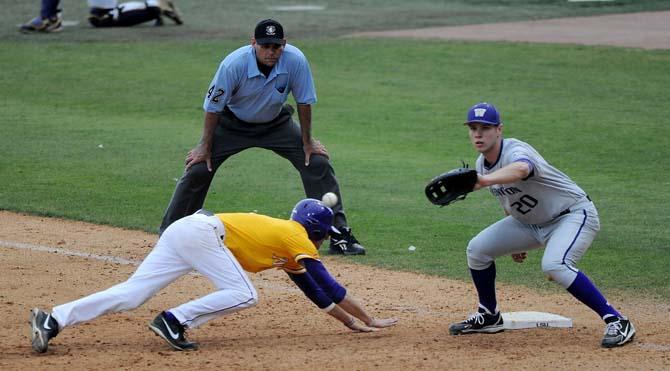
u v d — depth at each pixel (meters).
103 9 83.38
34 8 93.12
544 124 56.09
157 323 22.00
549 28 83.62
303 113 32.84
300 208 22.83
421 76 68.00
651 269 31.36
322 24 85.50
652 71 68.00
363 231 36.81
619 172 46.59
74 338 23.42
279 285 29.47
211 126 32.47
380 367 20.94
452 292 28.80
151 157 49.62
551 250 22.78
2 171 46.38
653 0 99.44
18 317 25.22
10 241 34.47
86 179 45.03
